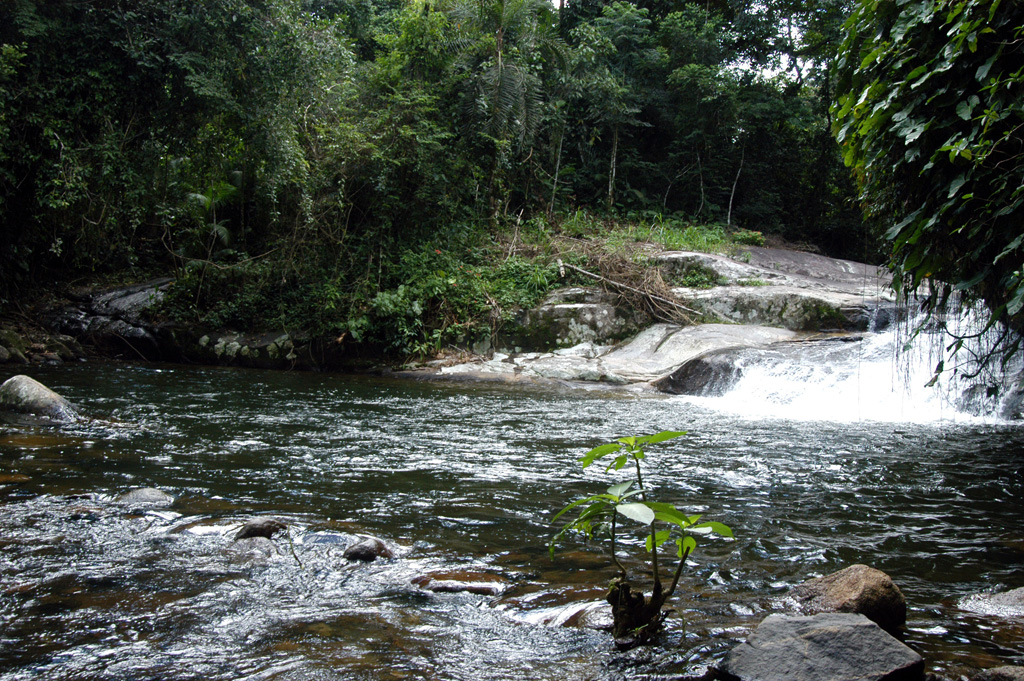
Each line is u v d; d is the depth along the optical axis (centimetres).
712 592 239
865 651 175
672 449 516
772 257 1480
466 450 497
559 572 259
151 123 988
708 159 1903
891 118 356
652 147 2016
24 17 885
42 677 173
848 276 1381
